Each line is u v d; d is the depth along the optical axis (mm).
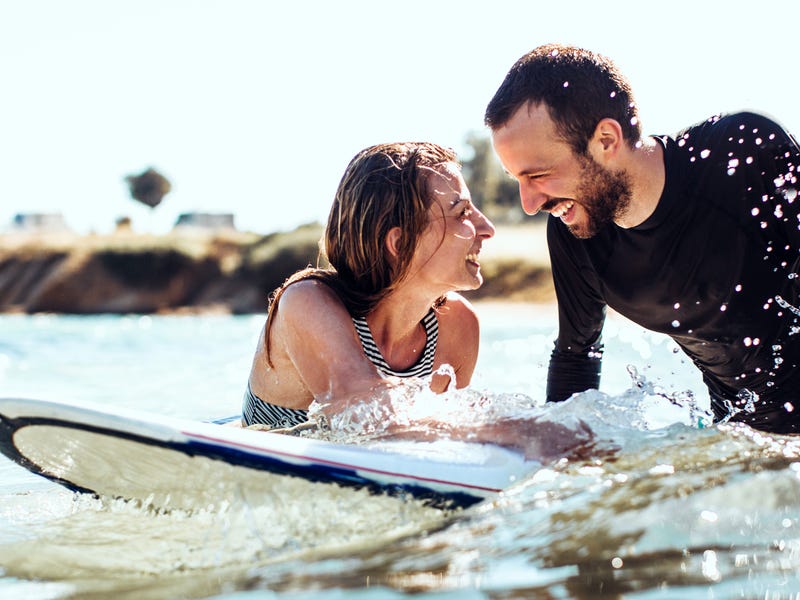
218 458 1690
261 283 21797
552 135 2064
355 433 1884
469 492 1575
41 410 1780
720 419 2535
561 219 2307
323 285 2088
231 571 1433
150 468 1768
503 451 1687
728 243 2166
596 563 1332
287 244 22250
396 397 1914
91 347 7434
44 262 22547
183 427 1718
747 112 2160
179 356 6328
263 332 2268
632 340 6285
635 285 2299
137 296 21922
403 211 2041
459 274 2100
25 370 5359
